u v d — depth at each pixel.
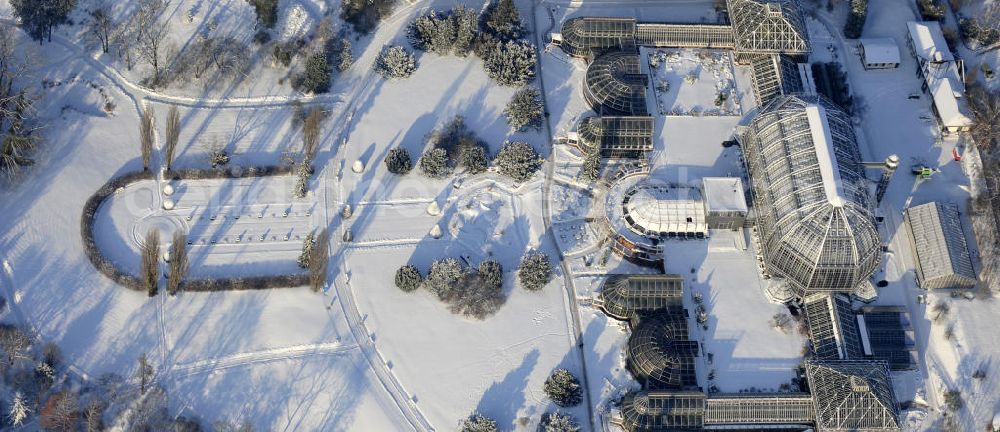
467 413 199.25
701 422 196.25
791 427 199.88
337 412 198.75
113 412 196.38
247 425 194.38
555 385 199.88
